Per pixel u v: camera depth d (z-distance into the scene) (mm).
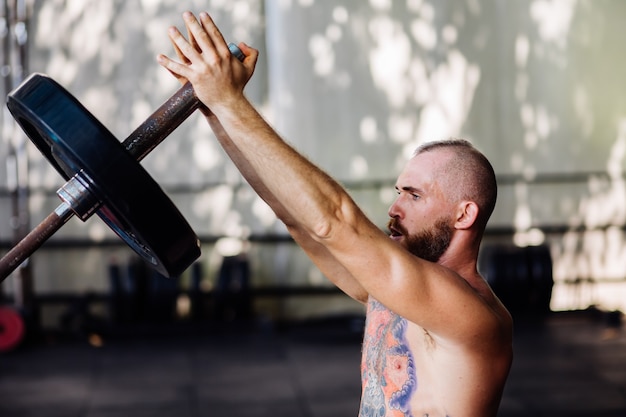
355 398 5184
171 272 1367
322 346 6492
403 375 1544
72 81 6656
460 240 1572
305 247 1775
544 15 7031
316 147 6895
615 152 7191
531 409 4887
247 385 5480
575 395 5145
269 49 6840
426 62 6941
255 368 5891
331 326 6895
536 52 7051
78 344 6578
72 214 1288
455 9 6938
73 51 6641
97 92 6680
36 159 6625
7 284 6914
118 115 6699
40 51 6613
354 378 5629
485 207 1570
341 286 1793
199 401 5156
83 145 1223
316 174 1275
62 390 5406
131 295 6641
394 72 6914
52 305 6879
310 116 6867
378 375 1594
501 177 7105
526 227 7195
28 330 6484
